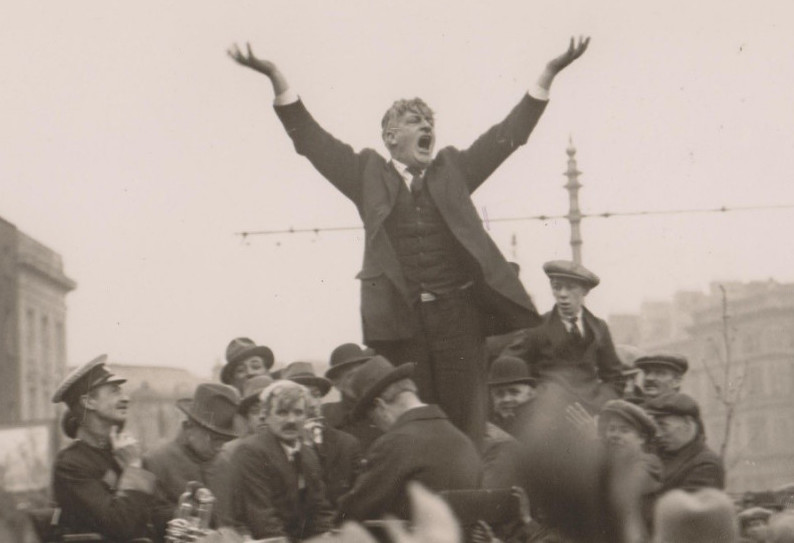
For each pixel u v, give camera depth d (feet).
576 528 9.24
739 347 180.96
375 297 23.53
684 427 24.18
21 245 113.29
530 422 9.44
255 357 31.58
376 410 21.09
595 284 27.53
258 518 21.30
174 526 21.59
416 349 23.71
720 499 10.46
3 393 111.34
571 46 24.29
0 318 110.73
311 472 22.08
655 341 181.78
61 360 121.19
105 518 21.40
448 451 20.08
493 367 25.40
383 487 19.86
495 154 24.35
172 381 92.32
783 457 176.35
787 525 18.24
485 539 18.53
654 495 16.78
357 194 24.45
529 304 23.77
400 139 24.23
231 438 25.89
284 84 24.25
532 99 24.34
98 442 22.25
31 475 27.25
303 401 21.89
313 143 24.27
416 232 23.99
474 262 23.66
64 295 120.26
